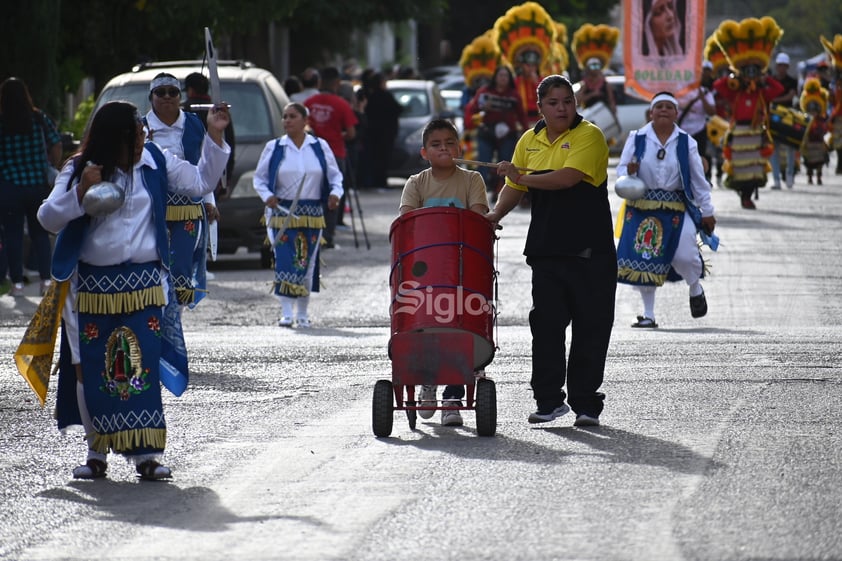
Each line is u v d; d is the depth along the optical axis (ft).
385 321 117.80
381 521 54.80
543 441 69.31
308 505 57.57
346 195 193.16
